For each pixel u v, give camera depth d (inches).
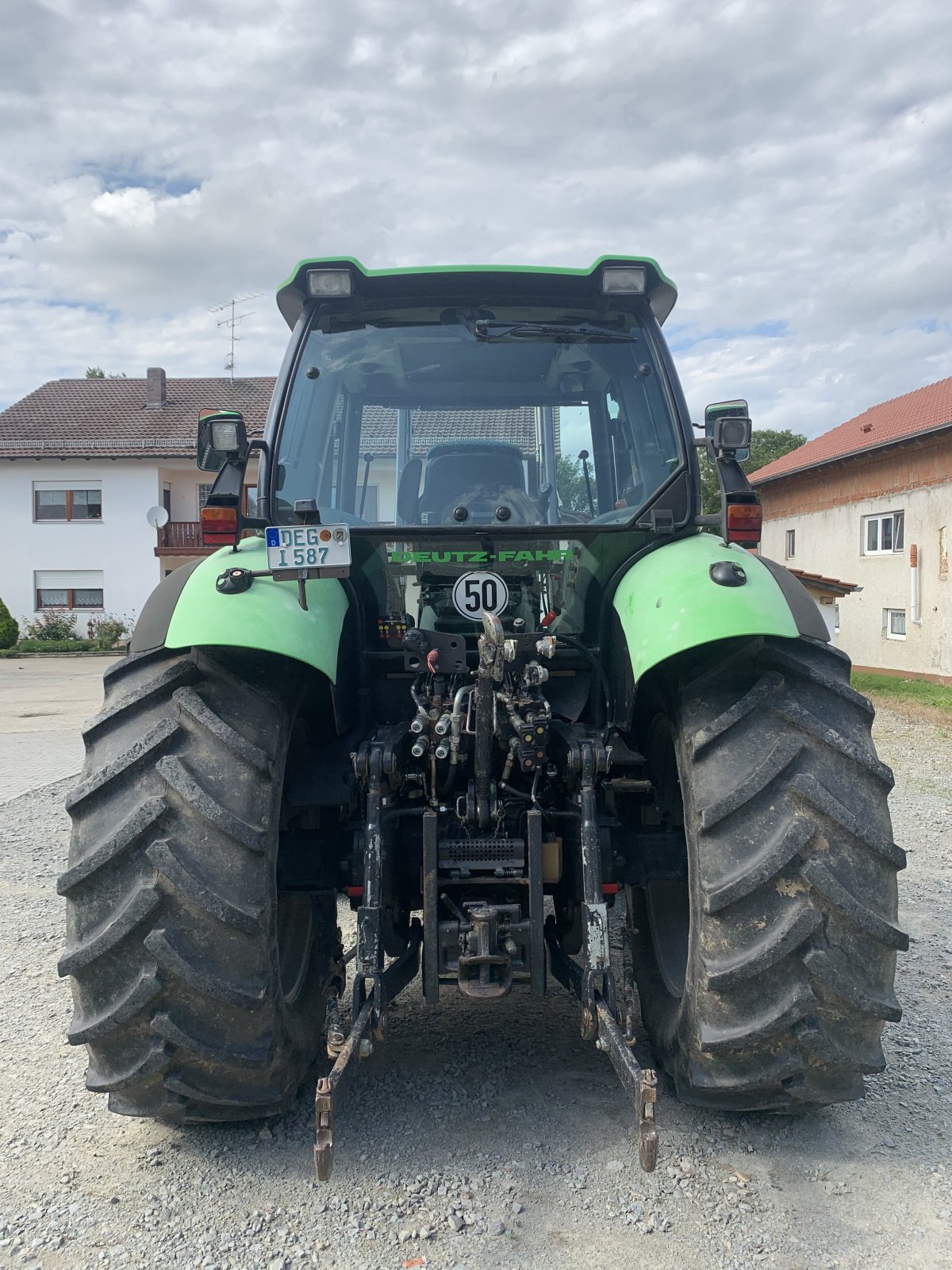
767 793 98.3
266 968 97.2
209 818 95.6
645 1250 91.0
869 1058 97.8
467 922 108.8
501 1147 108.6
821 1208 97.3
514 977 108.3
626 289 128.6
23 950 179.0
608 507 133.0
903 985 156.1
